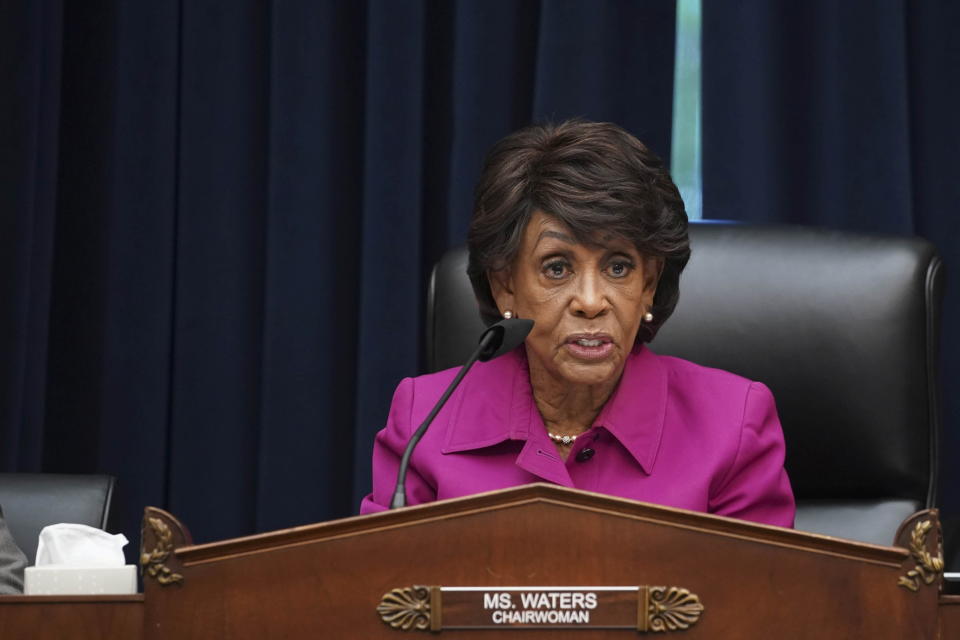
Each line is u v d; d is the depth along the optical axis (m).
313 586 3.55
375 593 3.54
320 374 10.15
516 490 3.55
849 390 6.71
